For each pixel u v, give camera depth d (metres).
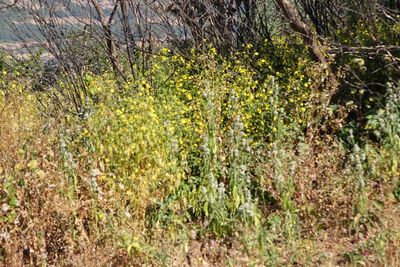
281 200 5.85
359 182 5.72
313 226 5.68
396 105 6.91
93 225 5.38
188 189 5.91
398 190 6.04
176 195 5.87
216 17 9.16
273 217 5.77
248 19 9.29
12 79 8.24
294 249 5.27
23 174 5.48
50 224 5.37
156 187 5.84
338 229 5.68
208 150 6.09
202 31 8.77
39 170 5.45
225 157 6.28
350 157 5.97
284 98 7.43
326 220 5.76
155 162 5.87
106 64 8.82
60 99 7.85
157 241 5.42
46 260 5.27
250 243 5.34
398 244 5.09
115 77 8.32
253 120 7.00
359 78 7.74
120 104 6.90
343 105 7.51
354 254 5.16
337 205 5.80
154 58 8.54
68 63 7.76
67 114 7.32
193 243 5.61
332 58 7.83
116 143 6.03
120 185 5.59
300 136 6.71
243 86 7.69
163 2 8.66
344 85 7.63
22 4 7.69
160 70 8.41
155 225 5.57
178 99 7.34
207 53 8.57
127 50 8.23
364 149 6.54
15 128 6.51
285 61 8.58
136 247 5.09
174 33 8.87
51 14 7.72
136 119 6.15
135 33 8.45
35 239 5.26
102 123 6.26
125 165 5.88
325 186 5.98
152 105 6.73
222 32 9.15
